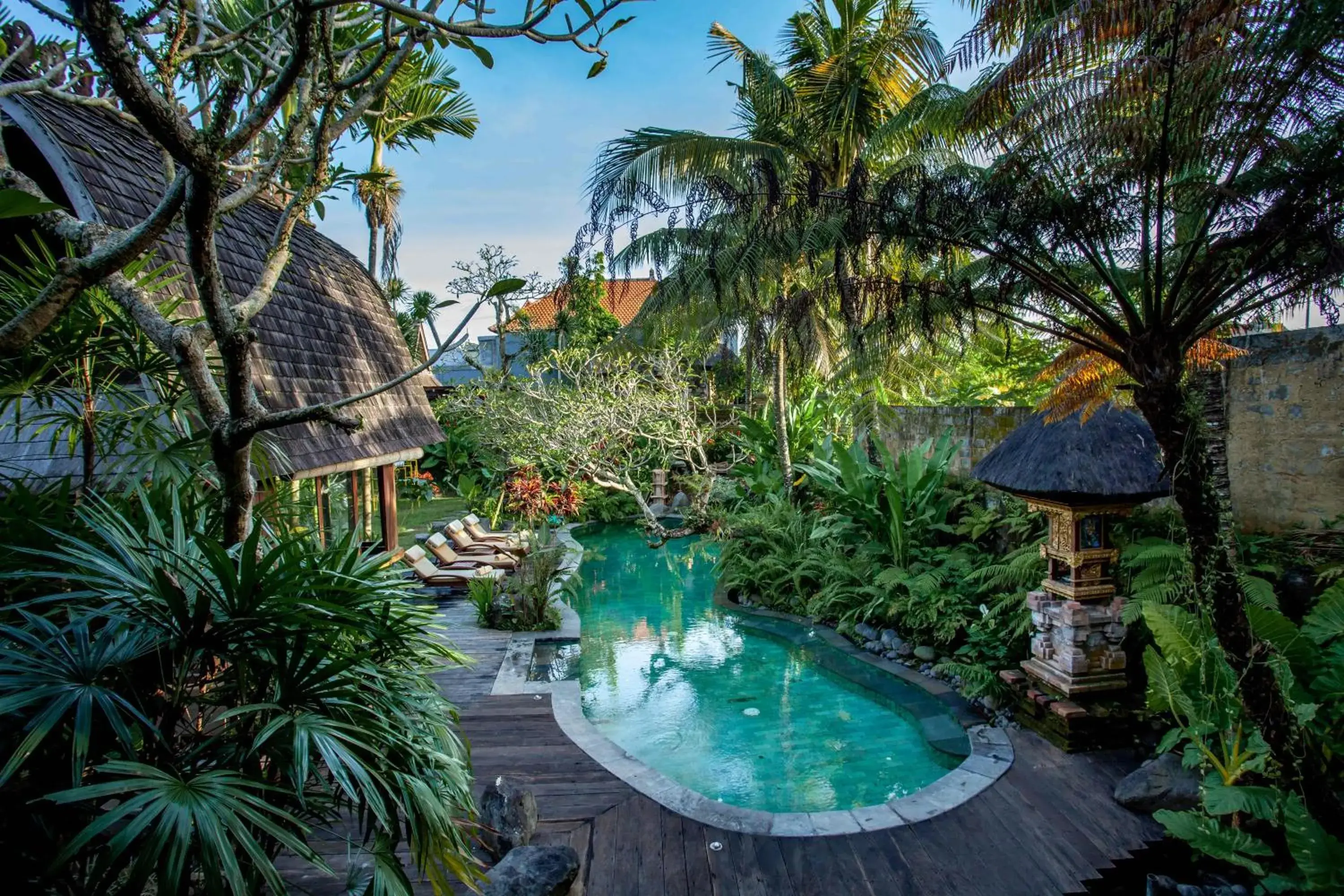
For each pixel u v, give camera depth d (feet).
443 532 32.22
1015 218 9.97
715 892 10.14
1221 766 10.93
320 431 22.35
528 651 21.16
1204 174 9.43
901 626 21.48
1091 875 10.35
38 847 5.69
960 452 25.94
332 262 31.01
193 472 9.82
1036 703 14.96
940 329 11.91
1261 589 12.42
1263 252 8.66
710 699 18.86
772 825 11.82
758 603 27.61
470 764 8.19
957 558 21.24
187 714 7.68
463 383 55.67
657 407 42.37
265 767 6.80
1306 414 14.51
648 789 13.01
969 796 12.48
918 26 25.88
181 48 6.68
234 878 4.90
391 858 6.62
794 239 12.94
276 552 6.09
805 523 28.84
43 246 9.25
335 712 6.47
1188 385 9.65
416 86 20.15
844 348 26.35
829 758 15.43
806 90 29.25
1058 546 14.93
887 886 10.25
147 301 6.91
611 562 36.32
